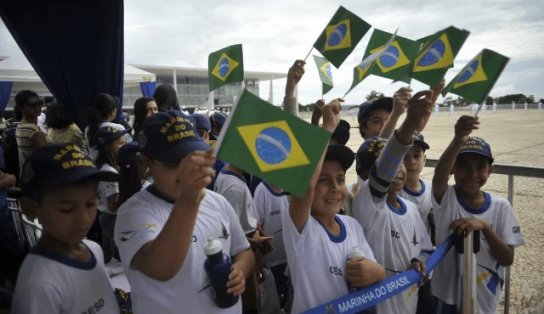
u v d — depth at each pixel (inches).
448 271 90.1
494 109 1961.1
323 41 91.7
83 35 184.9
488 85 75.0
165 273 49.0
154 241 48.6
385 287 69.2
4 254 102.6
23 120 170.1
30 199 54.9
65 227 54.4
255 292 87.8
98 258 61.8
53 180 52.7
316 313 63.1
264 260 108.0
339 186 74.1
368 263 68.7
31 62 179.2
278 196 109.3
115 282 89.5
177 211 45.9
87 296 56.4
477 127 80.1
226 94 1336.1
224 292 54.9
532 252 168.7
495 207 88.4
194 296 57.5
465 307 82.3
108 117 159.0
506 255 83.4
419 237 87.4
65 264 54.7
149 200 60.1
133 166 95.3
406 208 87.8
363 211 82.8
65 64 183.5
